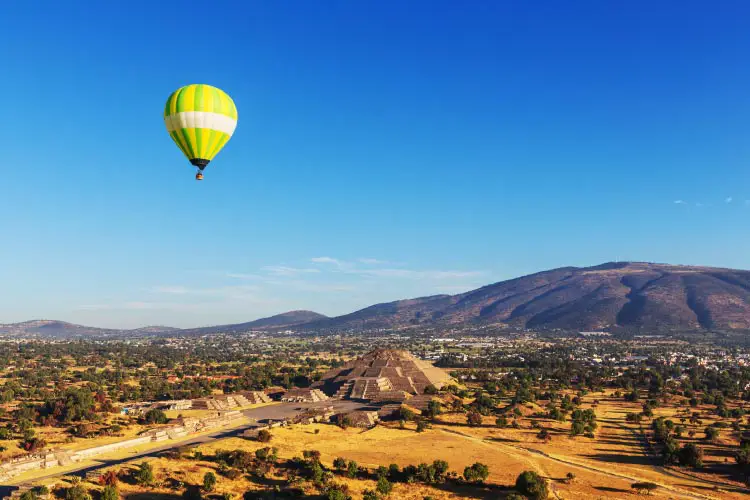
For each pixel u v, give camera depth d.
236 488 134.50
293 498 128.75
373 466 153.62
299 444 175.62
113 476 135.62
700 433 199.75
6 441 173.75
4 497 127.75
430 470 141.25
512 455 167.00
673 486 140.50
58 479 136.12
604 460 164.62
